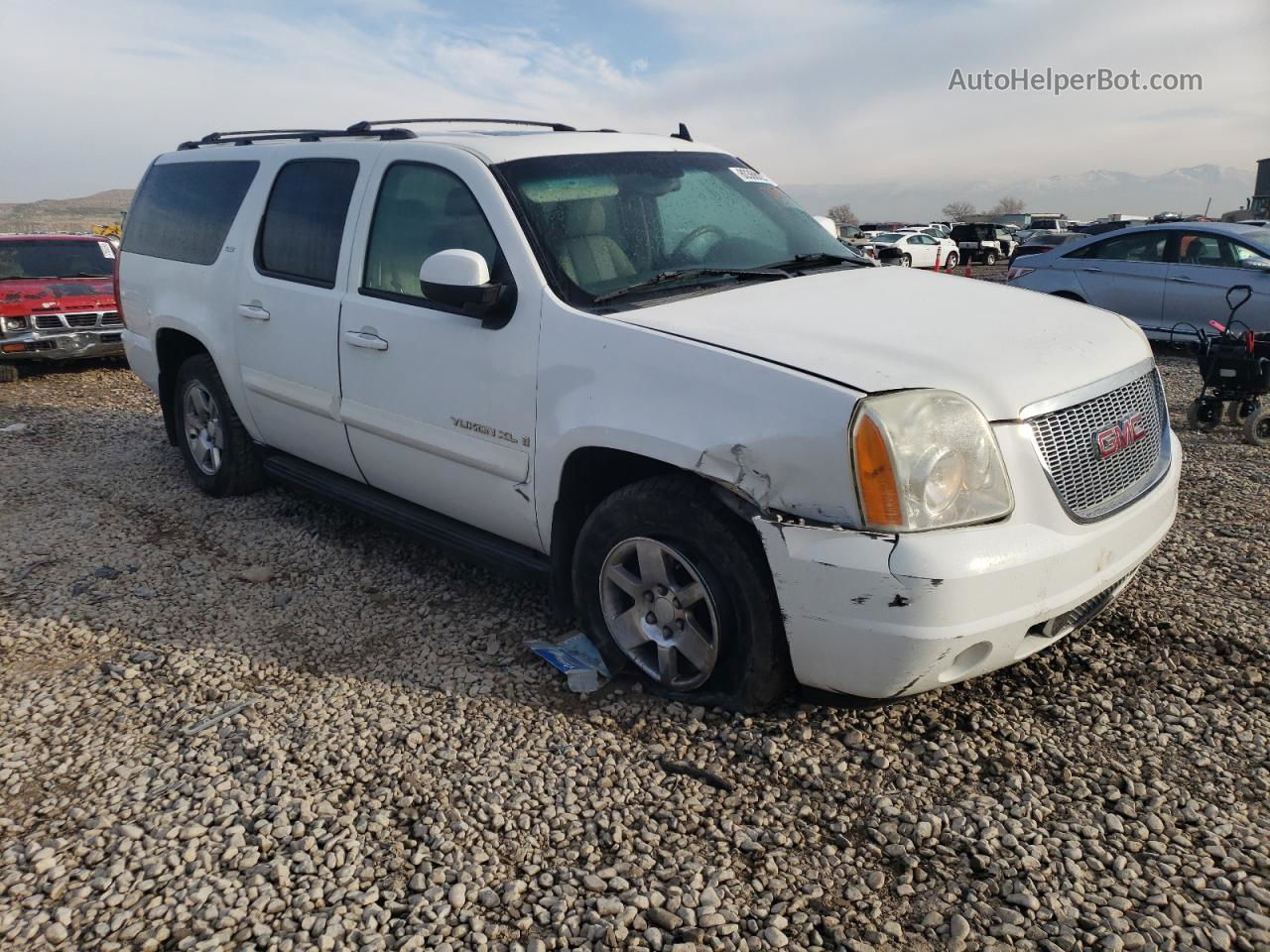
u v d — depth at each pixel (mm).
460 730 3096
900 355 2783
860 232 32344
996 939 2168
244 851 2545
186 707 3307
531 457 3355
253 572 4430
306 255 4375
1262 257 9617
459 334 3539
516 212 3475
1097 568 2842
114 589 4336
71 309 10289
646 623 3209
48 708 3328
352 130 4457
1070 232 39000
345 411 4148
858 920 2242
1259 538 4484
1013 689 3199
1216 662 3311
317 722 3172
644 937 2209
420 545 4773
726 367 2797
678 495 2959
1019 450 2693
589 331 3135
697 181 4059
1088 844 2451
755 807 2660
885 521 2551
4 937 2262
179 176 5605
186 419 5656
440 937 2229
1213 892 2271
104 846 2592
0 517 5383
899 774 2773
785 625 2760
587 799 2723
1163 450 3387
